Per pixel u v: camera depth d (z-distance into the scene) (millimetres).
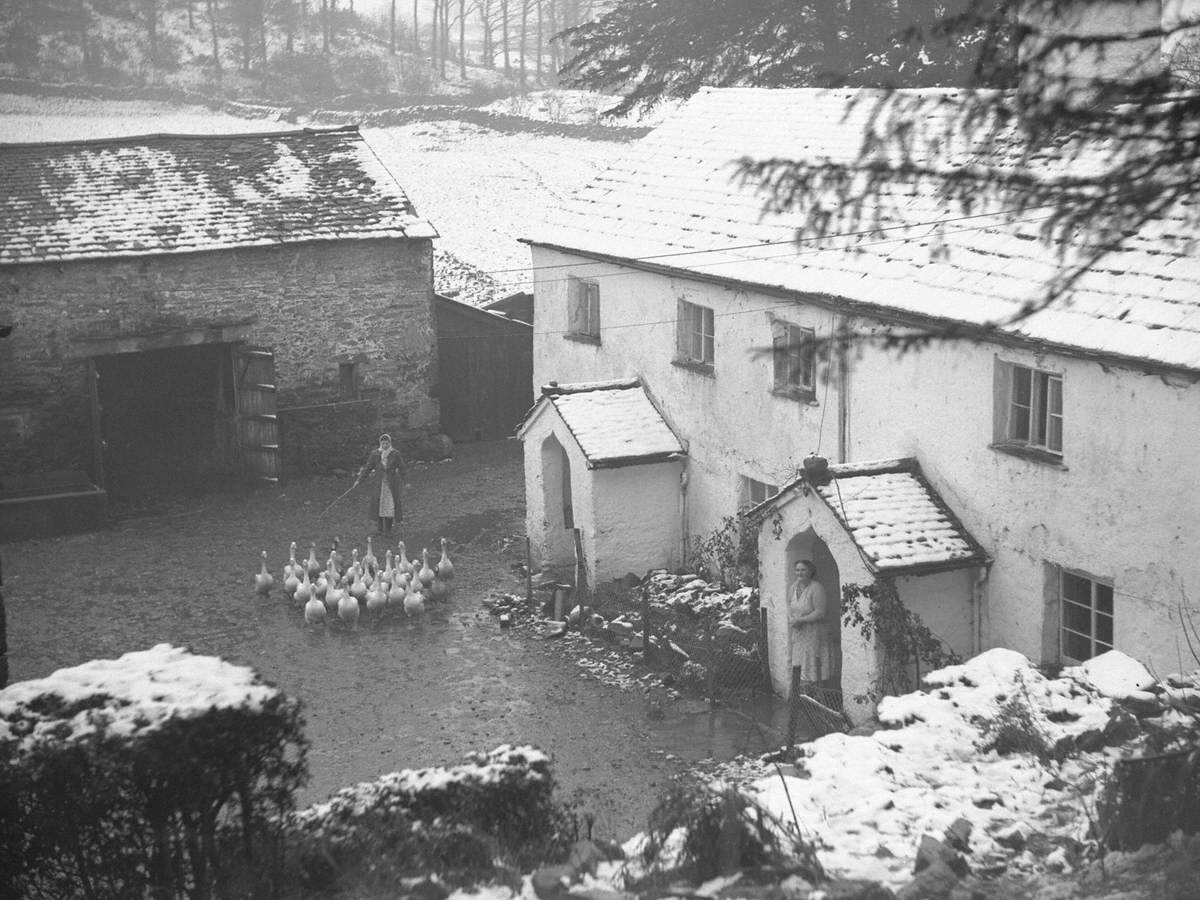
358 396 30625
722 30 38219
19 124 82562
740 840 9000
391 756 17047
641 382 24188
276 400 29531
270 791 8906
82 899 8375
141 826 8414
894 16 35656
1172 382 14531
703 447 22719
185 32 102125
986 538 17234
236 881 8594
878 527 17172
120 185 29828
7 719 8578
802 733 17234
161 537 26656
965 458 17422
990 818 10227
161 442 32312
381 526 26625
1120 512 15367
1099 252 7422
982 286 17094
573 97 89375
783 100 25578
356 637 21469
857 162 7703
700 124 26594
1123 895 8289
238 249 28844
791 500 18109
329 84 95625
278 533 26719
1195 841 8953
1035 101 7184
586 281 25688
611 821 13641
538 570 24531
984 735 11883
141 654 9422
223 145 31844
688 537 23281
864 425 19156
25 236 27938
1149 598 15141
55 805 8219
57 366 28000
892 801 10539
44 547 26172
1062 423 16031
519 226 57656
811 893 8461
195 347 32219
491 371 32719
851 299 18516
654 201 24984
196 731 8312
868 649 16984
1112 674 12812
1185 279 15055
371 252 30172
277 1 107812
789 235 20984
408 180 67625
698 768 16078
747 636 19281
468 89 97438
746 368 21438
